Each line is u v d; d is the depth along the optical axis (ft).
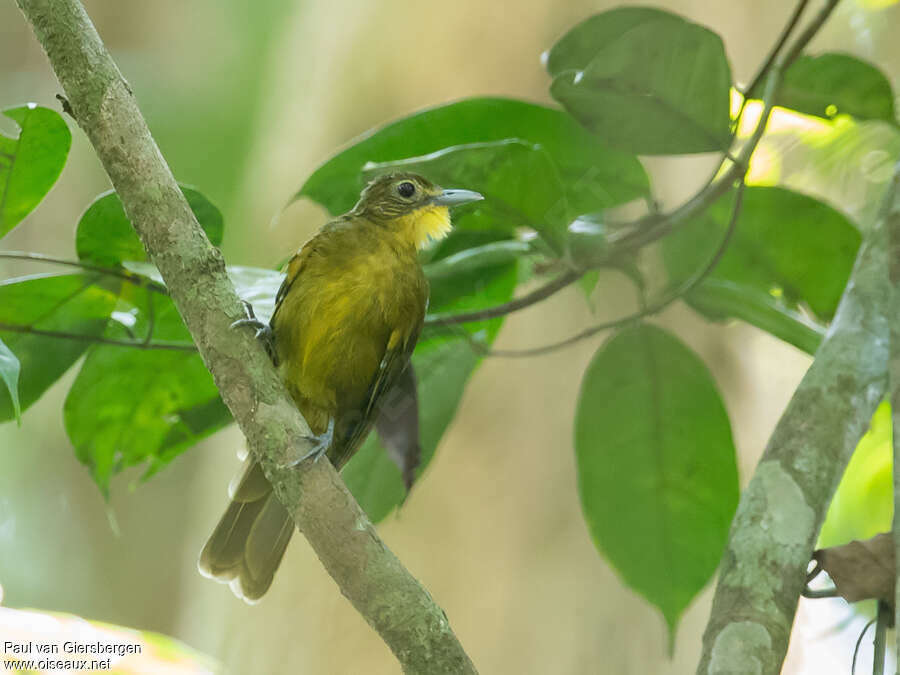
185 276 19.54
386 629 18.69
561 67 26.53
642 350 28.60
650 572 28.76
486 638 38.99
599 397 28.81
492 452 40.16
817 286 29.78
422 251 29.55
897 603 17.51
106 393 26.40
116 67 19.69
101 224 23.97
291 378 27.25
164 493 73.05
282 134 48.47
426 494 40.16
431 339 28.81
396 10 44.16
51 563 67.00
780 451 20.40
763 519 19.51
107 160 19.42
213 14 70.33
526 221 26.37
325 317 26.81
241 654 41.98
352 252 27.25
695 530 28.53
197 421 27.40
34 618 23.94
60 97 19.88
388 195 28.45
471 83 42.91
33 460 67.92
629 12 25.99
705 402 28.53
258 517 26.71
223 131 68.54
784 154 43.34
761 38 43.65
